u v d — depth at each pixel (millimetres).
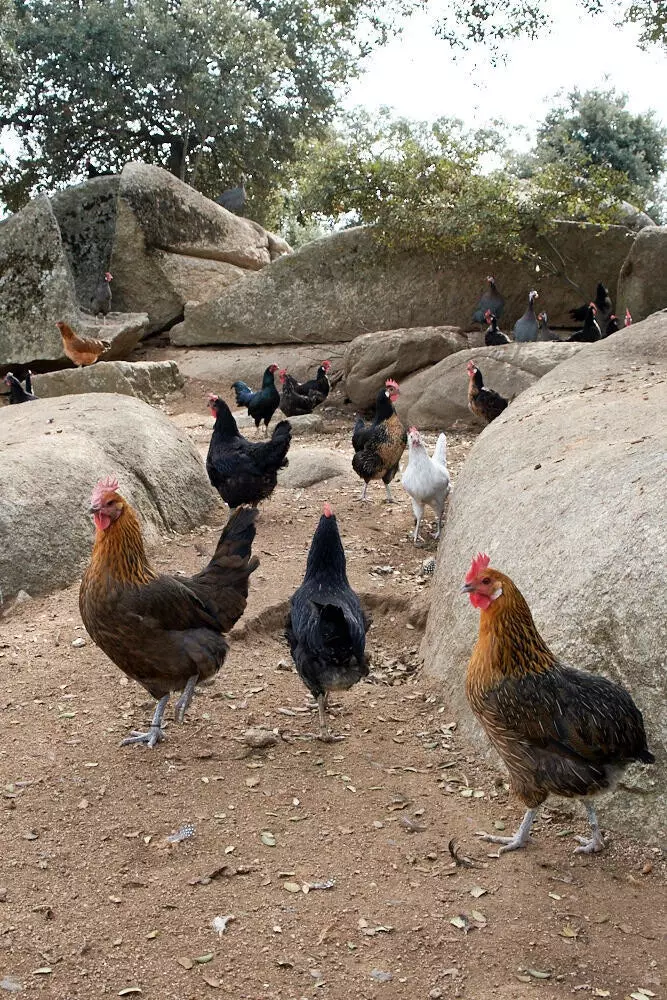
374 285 19266
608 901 3922
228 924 3787
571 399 7949
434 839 4414
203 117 29312
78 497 8000
